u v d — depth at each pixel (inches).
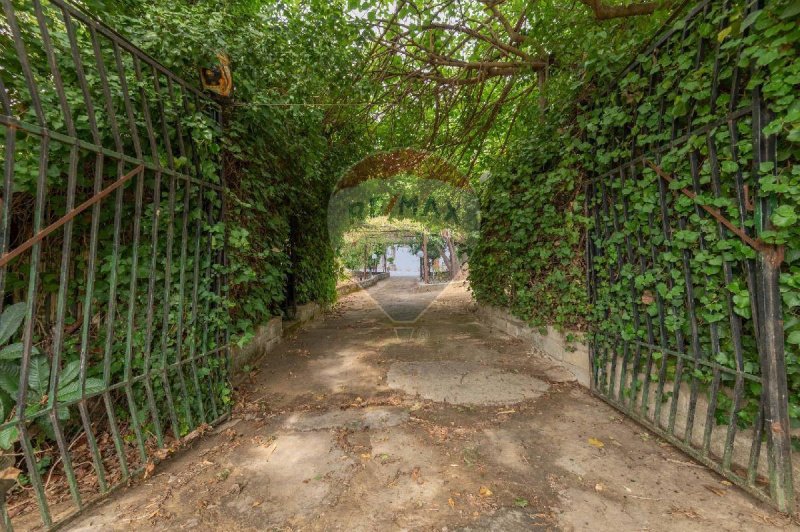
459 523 63.4
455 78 191.9
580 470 78.6
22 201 78.6
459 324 242.2
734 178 69.7
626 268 100.9
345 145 226.4
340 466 81.4
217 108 105.7
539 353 164.9
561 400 116.2
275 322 181.8
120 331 88.7
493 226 200.1
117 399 91.7
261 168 137.2
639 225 96.2
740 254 68.9
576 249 129.3
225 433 97.5
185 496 71.9
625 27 115.6
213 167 99.2
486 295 229.9
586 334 124.3
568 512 65.7
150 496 72.0
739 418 72.7
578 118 121.3
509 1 179.9
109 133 83.1
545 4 151.4
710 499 68.1
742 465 75.1
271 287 155.6
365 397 120.3
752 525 61.1
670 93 83.0
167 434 93.9
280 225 166.2
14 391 68.0
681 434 88.7
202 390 101.2
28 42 74.4
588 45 112.5
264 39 124.4
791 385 64.1
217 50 102.2
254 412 110.3
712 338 76.2
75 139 64.6
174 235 92.7
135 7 97.1
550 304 150.7
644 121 92.0
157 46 92.4
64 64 78.9
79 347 85.4
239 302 127.3
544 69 168.9
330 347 182.9
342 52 154.2
